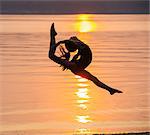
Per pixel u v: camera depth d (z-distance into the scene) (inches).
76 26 3882.9
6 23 3818.9
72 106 818.8
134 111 765.9
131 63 1528.1
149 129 641.0
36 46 2122.3
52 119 714.2
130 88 1019.3
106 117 733.3
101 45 2261.3
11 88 979.3
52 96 901.2
